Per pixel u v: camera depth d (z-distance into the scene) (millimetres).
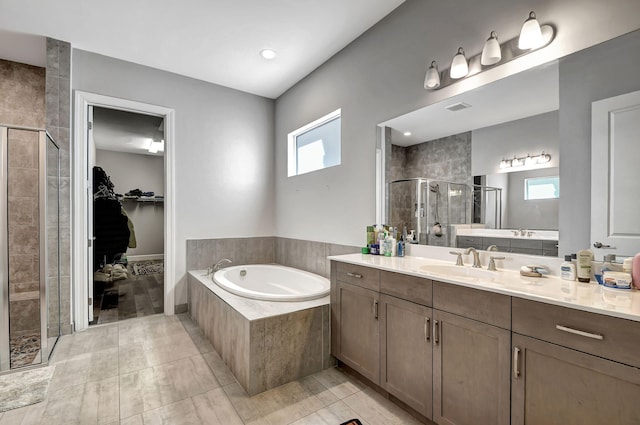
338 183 2918
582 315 1050
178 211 3373
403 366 1709
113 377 2078
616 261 1345
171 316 3289
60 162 2693
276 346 1992
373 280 1907
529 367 1190
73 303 2828
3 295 2117
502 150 1746
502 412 1272
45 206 2283
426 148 2168
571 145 1483
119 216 4594
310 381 2064
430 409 1562
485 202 1836
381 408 1787
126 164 6770
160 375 2109
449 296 1480
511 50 1677
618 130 1344
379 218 2498
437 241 2102
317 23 2502
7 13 2324
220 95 3652
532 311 1179
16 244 2484
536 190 1613
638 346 930
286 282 3369
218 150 3635
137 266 6055
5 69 2973
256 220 3906
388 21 2408
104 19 2414
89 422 1638
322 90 3139
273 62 3115
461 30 1920
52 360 2297
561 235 1520
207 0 2209
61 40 2701
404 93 2287
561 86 1510
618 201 1346
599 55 1386
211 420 1668
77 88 2840
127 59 3047
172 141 3328
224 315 2311
